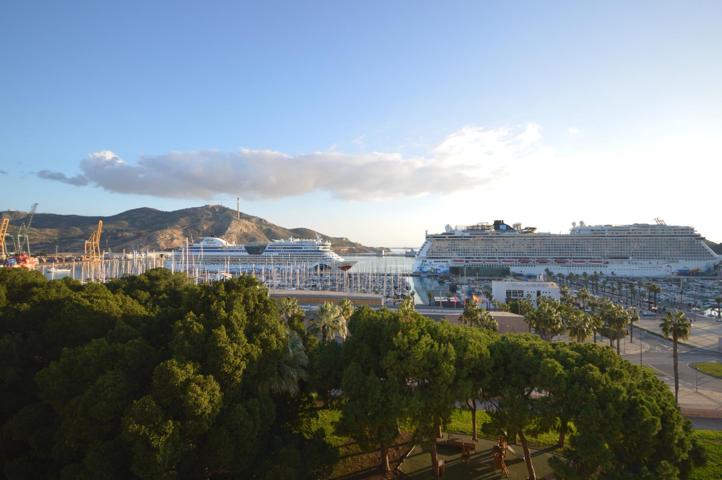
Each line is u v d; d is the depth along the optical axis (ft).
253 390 100.58
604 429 89.71
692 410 163.02
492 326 236.02
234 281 116.06
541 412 98.32
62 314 114.32
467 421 153.99
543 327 229.86
